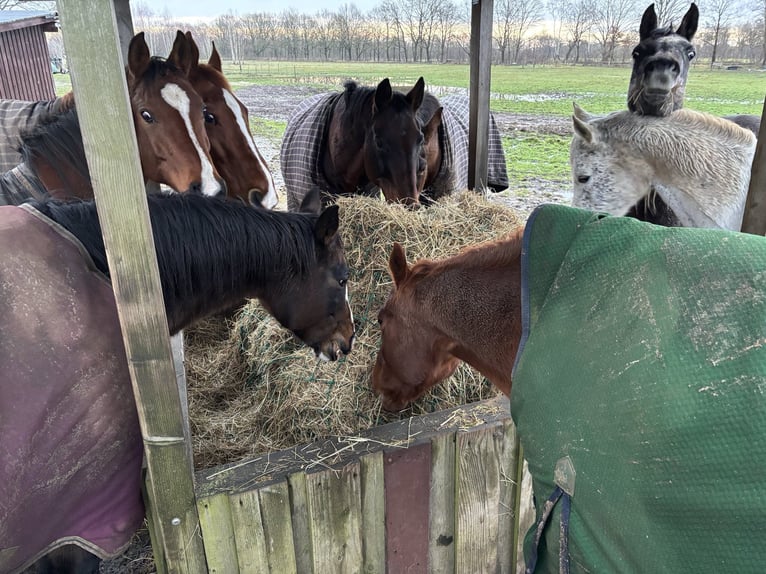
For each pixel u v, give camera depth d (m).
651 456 0.78
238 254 1.49
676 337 0.80
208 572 1.42
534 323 1.07
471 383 2.08
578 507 0.91
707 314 0.78
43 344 1.10
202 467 1.87
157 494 1.23
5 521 1.08
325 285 1.68
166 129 2.17
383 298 2.28
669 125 2.19
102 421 1.17
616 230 0.97
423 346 1.49
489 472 1.66
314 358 2.14
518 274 1.28
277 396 2.08
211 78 2.63
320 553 1.55
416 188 3.22
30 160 2.22
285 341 2.26
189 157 2.19
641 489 0.79
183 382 1.98
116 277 0.98
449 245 2.43
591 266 0.97
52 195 2.07
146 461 1.31
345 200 2.53
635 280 0.89
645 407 0.79
